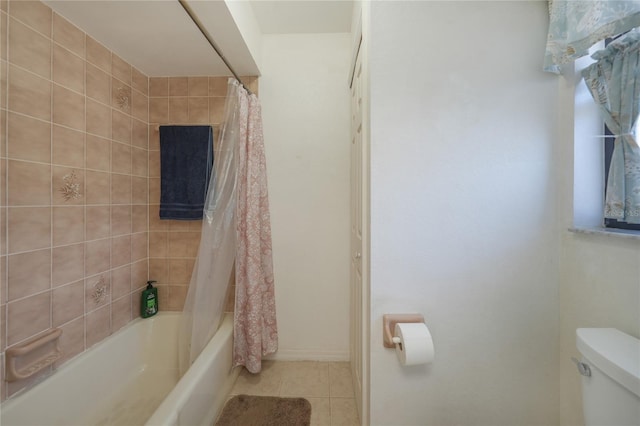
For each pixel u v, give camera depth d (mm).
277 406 1351
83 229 1270
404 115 932
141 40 1350
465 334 950
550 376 952
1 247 946
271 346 1648
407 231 939
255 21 1581
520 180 941
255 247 1519
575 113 895
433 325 947
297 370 1645
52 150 1117
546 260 946
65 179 1177
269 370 1644
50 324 1111
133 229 1601
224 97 1707
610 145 876
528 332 950
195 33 1299
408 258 942
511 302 948
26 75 1013
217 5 1113
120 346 1443
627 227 827
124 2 1088
